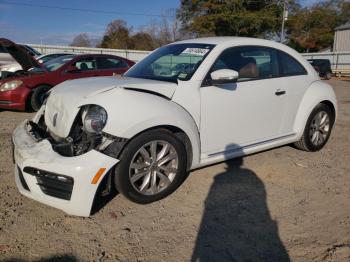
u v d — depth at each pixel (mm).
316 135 5207
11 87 8070
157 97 3559
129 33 51062
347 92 14789
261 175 4375
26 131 3680
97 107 3305
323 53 34469
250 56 4387
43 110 4172
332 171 4582
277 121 4637
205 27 40969
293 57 4891
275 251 2877
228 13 39812
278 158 4996
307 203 3689
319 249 2895
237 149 4246
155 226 3219
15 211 3422
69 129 3395
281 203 3682
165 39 47531
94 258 2762
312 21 53438
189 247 2924
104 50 31000
